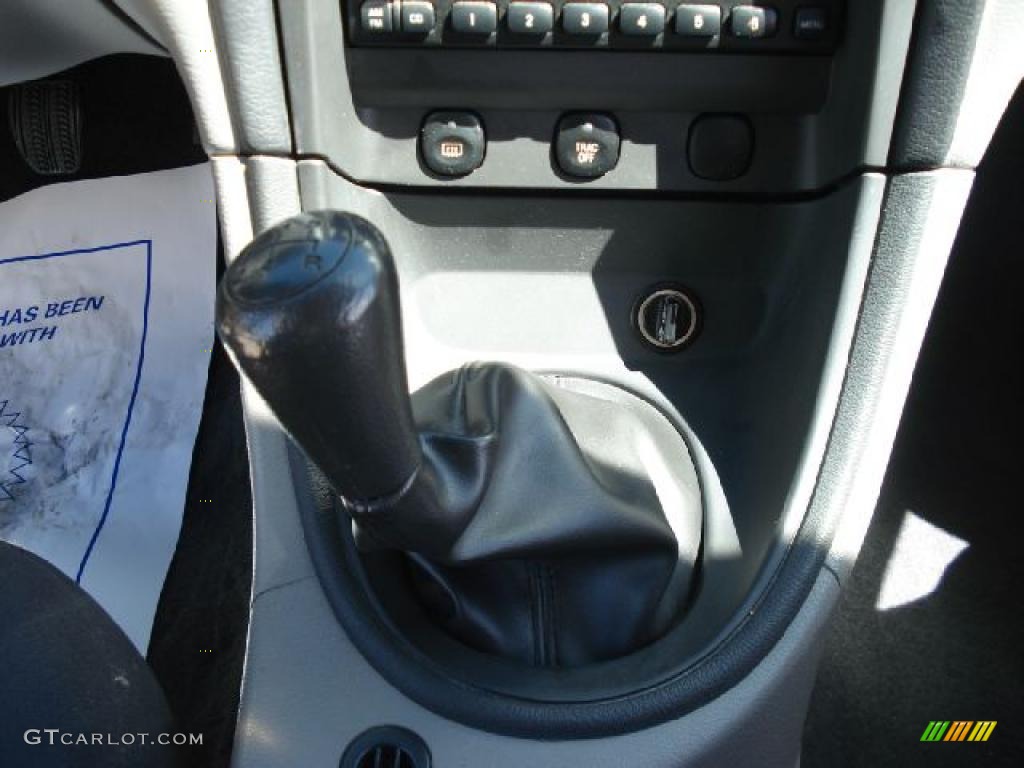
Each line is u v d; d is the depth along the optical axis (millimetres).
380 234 421
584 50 675
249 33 613
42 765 468
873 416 645
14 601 514
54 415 1195
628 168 720
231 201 662
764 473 725
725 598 700
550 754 588
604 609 672
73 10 1090
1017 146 1448
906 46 609
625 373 799
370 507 505
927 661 1118
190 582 1087
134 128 1382
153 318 1267
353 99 693
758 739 614
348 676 613
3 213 1360
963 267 1551
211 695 1018
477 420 632
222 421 1201
